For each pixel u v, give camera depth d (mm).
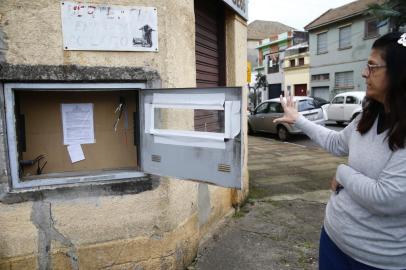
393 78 1507
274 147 10898
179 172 2463
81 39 2662
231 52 4613
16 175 2666
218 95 2189
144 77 2840
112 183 2857
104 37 2713
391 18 10141
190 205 3365
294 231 4078
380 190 1483
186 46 3232
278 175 6945
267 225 4254
